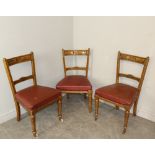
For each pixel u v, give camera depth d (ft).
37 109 6.93
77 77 9.26
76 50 9.21
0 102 7.81
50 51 9.07
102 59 9.20
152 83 7.81
